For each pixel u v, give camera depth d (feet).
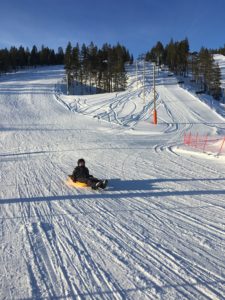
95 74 307.78
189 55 365.40
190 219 27.02
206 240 22.86
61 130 106.63
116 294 16.70
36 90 227.61
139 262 19.90
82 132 101.60
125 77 277.44
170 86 234.99
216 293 16.62
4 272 18.98
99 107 168.04
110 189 37.09
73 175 38.68
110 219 27.37
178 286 17.30
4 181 42.22
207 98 201.57
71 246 22.24
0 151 70.64
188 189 36.24
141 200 32.63
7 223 26.81
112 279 18.08
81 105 176.76
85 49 341.62
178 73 367.45
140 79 291.17
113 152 64.59
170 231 24.58
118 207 30.55
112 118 139.74
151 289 17.07
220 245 22.04
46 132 102.27
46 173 46.47
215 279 17.89
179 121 133.90
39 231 24.94
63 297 16.56
